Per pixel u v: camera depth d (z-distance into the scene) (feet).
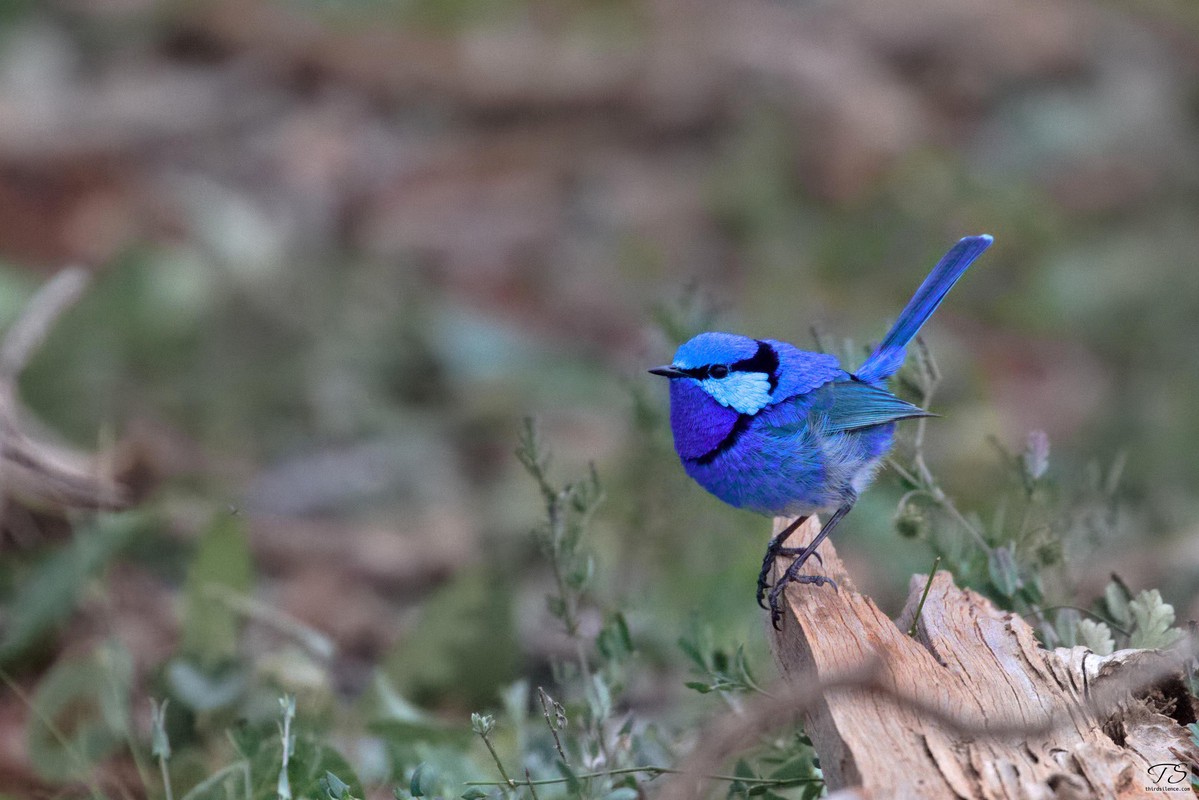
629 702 29.48
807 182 58.39
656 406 33.60
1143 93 62.69
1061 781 16.93
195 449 42.04
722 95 61.77
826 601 21.12
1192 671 20.61
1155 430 41.01
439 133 60.49
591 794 20.76
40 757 26.32
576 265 55.16
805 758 20.97
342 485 42.45
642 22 65.41
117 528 29.35
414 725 24.49
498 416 46.21
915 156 57.41
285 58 61.77
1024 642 20.25
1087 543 26.32
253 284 47.67
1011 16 65.92
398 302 49.11
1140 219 56.75
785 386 24.81
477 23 64.44
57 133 55.57
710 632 25.62
